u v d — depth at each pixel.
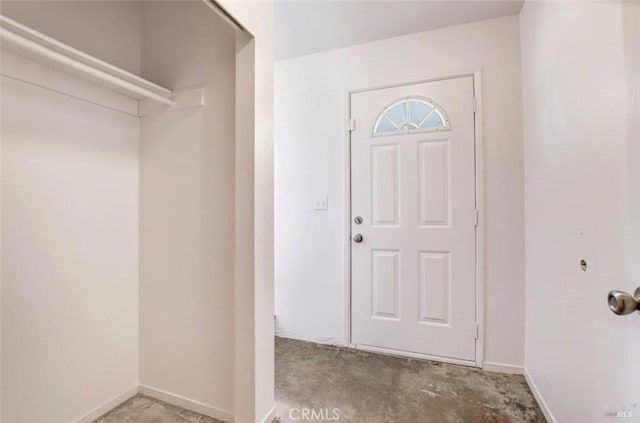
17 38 1.05
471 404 1.59
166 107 1.63
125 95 1.63
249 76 1.34
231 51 1.48
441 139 2.06
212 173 1.52
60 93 1.37
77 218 1.44
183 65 1.60
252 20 1.32
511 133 1.91
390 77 2.18
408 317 2.14
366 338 2.24
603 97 0.98
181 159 1.60
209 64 1.53
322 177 2.37
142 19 1.73
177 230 1.61
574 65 1.18
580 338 1.15
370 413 1.53
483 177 1.96
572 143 1.20
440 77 2.06
